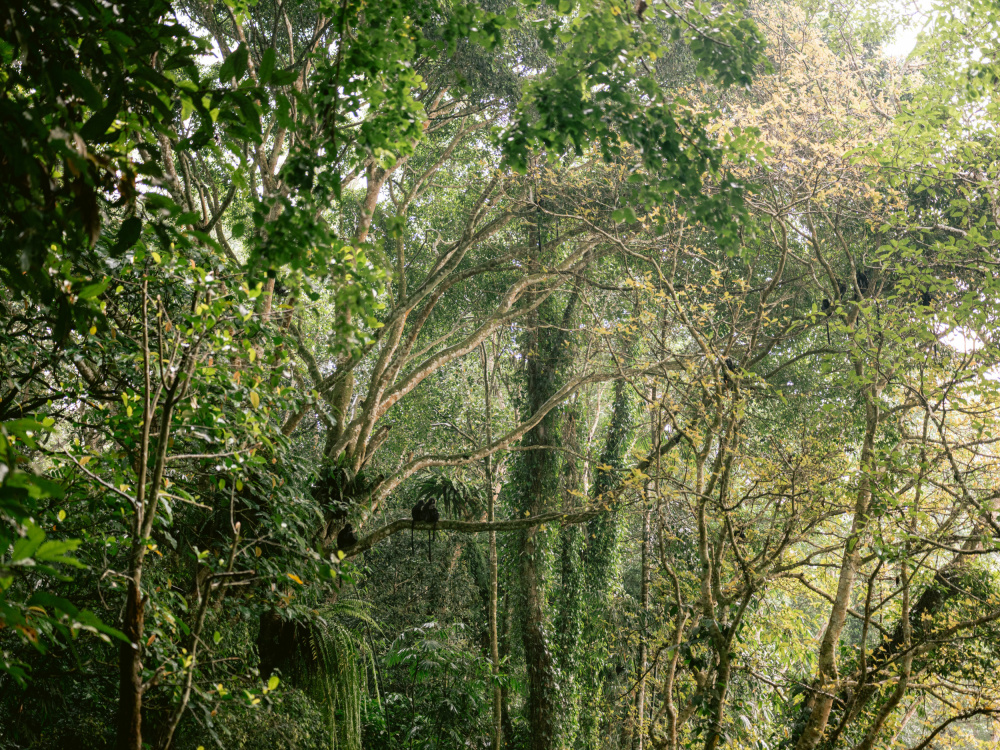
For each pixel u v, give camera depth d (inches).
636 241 435.5
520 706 634.8
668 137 196.2
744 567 320.2
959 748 451.5
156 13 106.1
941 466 341.7
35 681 204.4
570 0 192.5
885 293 429.7
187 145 111.0
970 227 297.1
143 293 144.5
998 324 268.4
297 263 141.1
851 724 415.8
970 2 303.7
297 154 143.3
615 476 559.2
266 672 316.8
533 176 436.5
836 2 467.2
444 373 731.4
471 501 445.7
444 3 310.7
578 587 556.4
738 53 214.7
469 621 695.7
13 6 82.7
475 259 644.7
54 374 200.8
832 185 341.4
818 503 319.3
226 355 197.2
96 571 174.9
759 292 490.0
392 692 582.9
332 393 449.4
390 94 166.4
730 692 426.6
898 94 419.5
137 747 120.4
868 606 318.7
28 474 68.4
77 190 85.5
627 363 518.9
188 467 233.1
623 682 604.4
